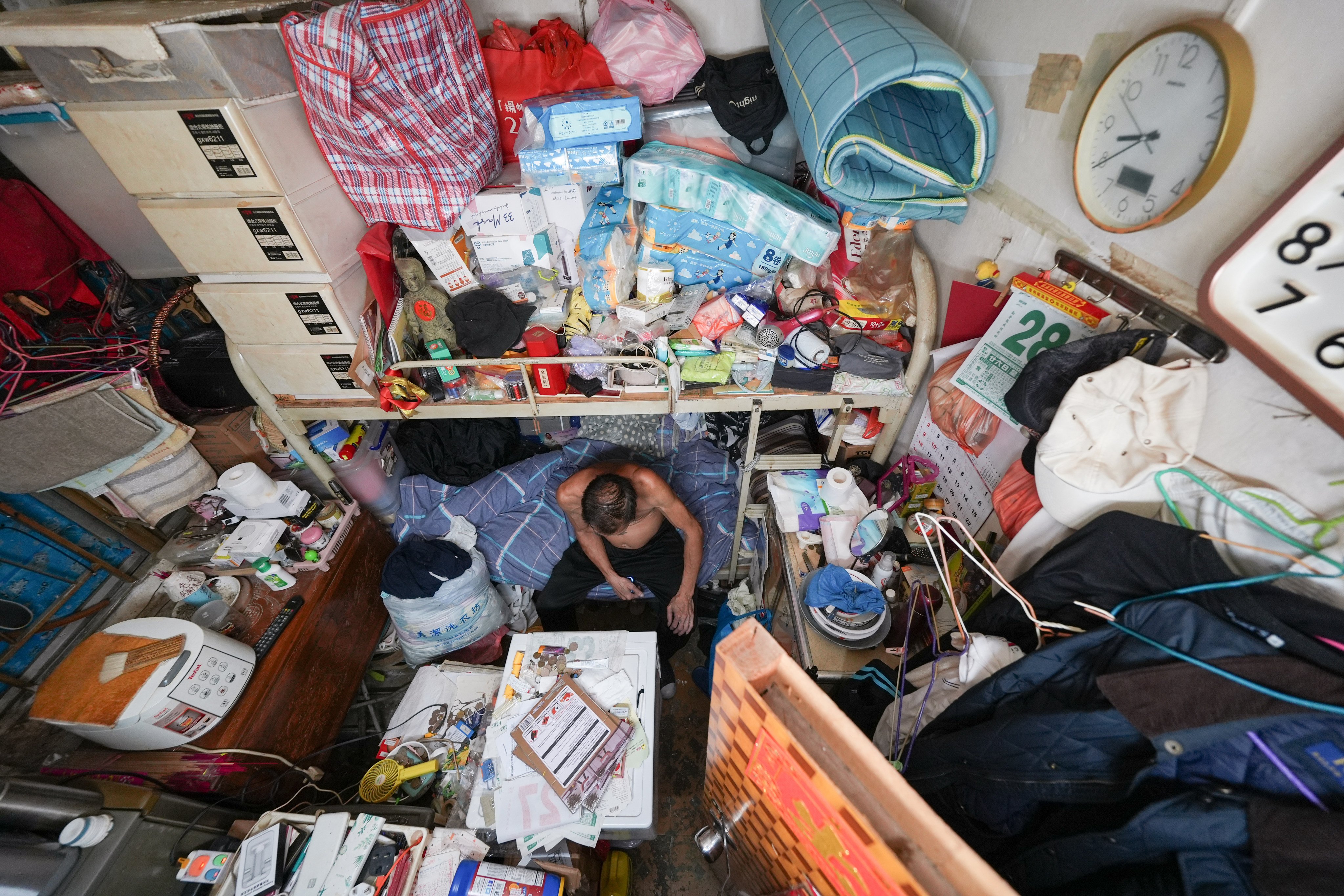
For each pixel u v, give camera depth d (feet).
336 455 6.28
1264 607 2.51
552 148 5.08
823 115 3.73
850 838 2.17
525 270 5.71
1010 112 4.16
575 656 5.21
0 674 5.22
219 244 4.58
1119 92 3.00
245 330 5.22
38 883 3.75
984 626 4.03
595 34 5.79
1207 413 2.88
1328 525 2.39
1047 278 3.85
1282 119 2.32
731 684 2.46
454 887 4.23
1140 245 3.12
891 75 3.47
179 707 4.67
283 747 5.61
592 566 6.84
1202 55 2.55
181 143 4.01
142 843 4.31
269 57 4.07
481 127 5.14
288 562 6.16
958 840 1.83
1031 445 3.68
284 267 4.75
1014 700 3.15
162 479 5.87
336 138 4.56
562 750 4.58
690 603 6.70
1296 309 2.30
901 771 3.43
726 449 7.80
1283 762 2.24
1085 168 3.25
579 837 4.26
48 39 3.51
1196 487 2.92
